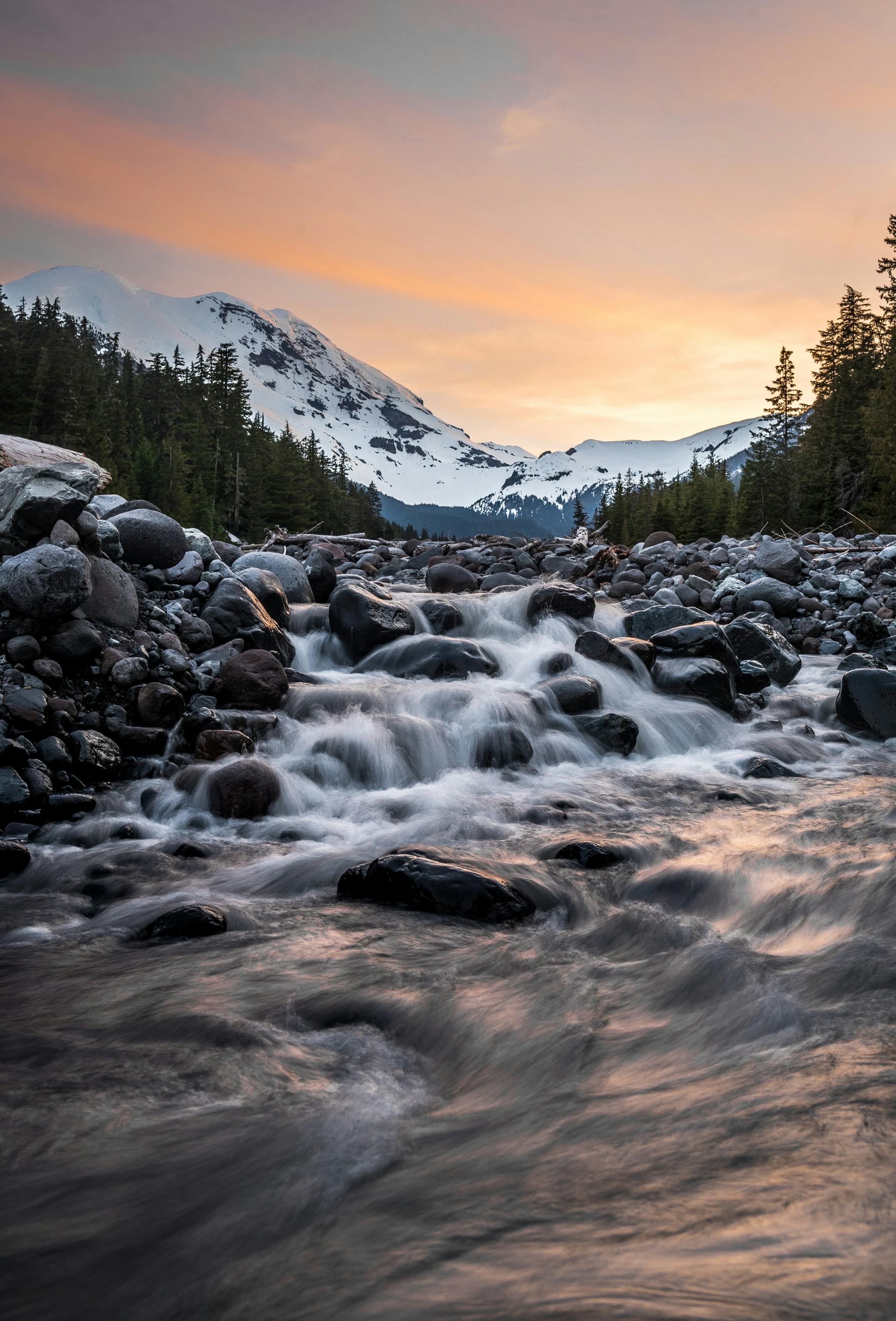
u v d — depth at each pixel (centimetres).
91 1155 221
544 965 378
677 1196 160
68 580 788
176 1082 270
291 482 10006
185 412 11125
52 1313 149
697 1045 268
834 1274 121
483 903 461
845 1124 185
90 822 657
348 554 2433
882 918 384
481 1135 219
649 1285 122
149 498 8462
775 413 7731
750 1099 211
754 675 1173
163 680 845
